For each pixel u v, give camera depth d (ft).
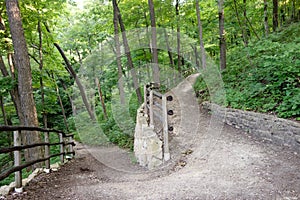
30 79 21.16
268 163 12.89
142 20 37.68
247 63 26.58
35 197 10.82
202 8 42.50
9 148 10.62
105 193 11.57
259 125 17.54
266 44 20.03
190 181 12.09
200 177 12.46
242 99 21.98
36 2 30.01
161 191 11.27
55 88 48.96
